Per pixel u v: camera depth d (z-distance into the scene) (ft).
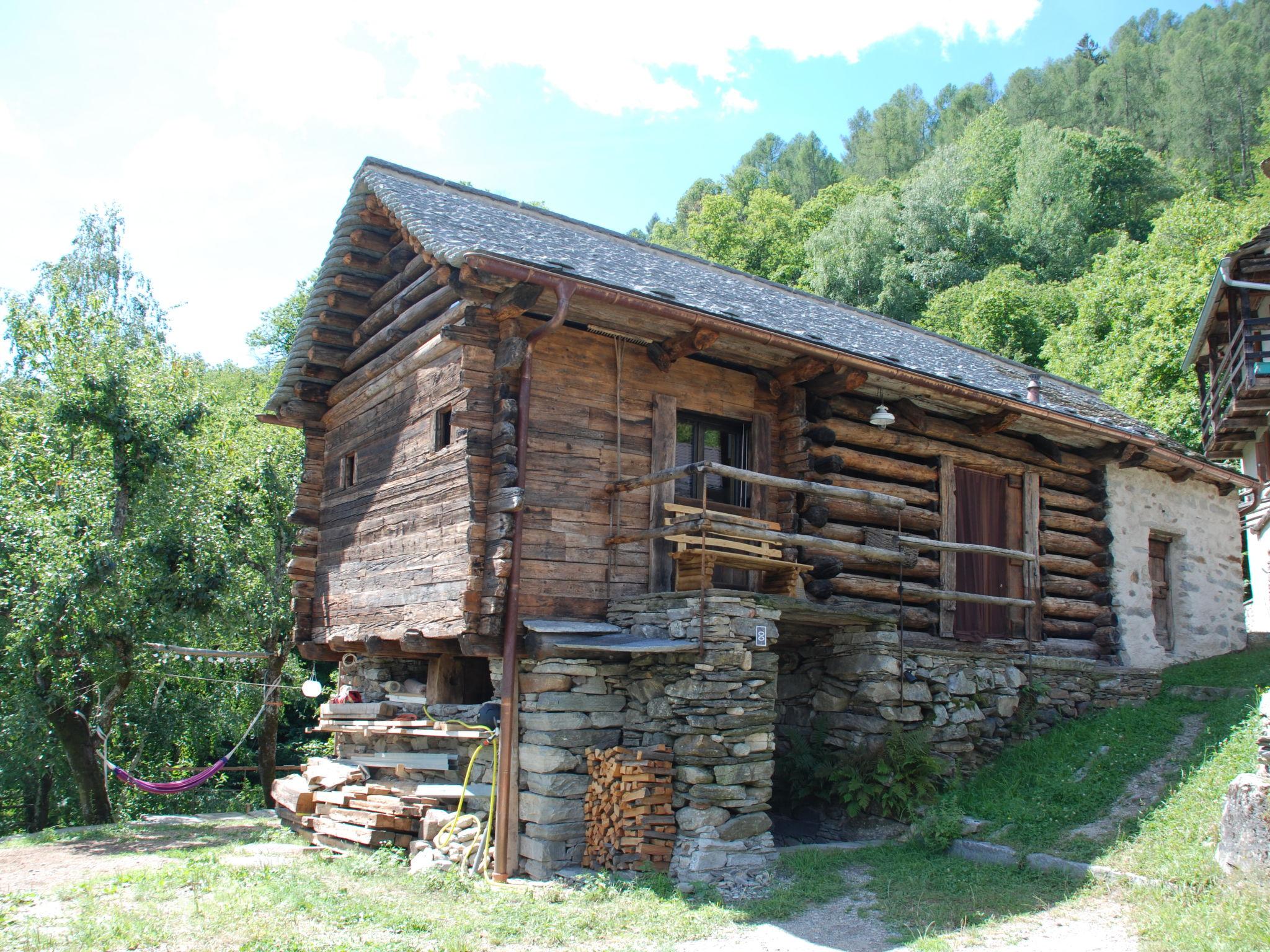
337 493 39.63
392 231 38.24
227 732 70.79
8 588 47.78
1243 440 61.16
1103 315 102.53
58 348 52.03
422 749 33.60
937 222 146.20
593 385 31.58
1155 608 46.44
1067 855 25.41
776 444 35.32
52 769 59.31
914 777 30.53
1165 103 197.77
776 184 219.41
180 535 50.01
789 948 21.02
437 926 22.13
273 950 19.47
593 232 46.26
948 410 38.14
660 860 26.40
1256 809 21.53
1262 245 49.24
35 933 20.48
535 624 28.07
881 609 35.55
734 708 27.12
